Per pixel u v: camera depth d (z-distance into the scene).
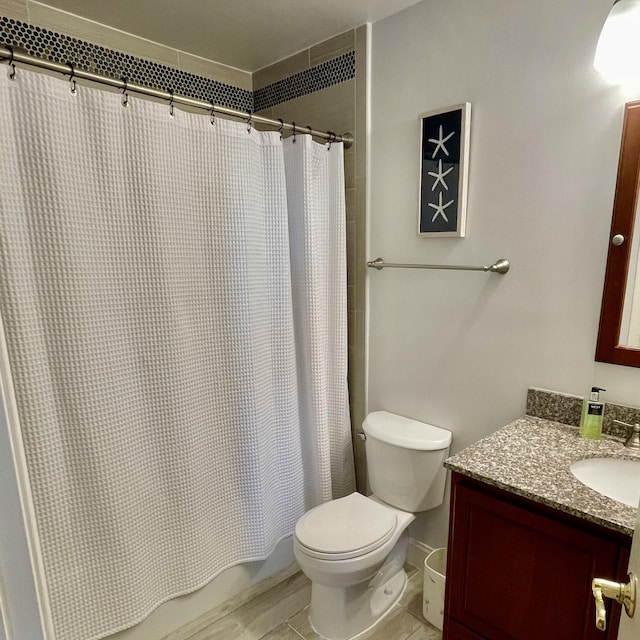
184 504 1.70
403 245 1.92
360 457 2.25
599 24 1.33
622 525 0.98
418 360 1.94
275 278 1.88
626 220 1.33
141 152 1.45
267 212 1.83
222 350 1.74
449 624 1.40
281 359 1.94
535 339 1.58
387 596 1.83
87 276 1.39
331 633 1.69
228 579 1.88
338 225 2.02
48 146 1.28
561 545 1.11
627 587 0.70
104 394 1.46
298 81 2.19
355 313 2.14
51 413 1.37
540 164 1.49
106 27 1.87
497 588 1.26
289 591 1.96
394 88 1.85
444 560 1.87
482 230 1.67
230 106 2.36
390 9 1.77
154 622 1.69
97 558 1.50
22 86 1.23
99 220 1.40
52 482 1.39
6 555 0.57
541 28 1.44
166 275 1.55
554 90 1.44
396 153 1.88
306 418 2.06
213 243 1.66
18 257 1.26
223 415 1.78
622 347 1.39
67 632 1.48
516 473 1.22
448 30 1.66
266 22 1.86
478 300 1.71
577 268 1.46
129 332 1.50
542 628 1.18
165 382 1.60
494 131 1.59
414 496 1.84
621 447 1.35
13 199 1.24
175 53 2.11
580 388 1.50
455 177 1.68
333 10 1.78
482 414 1.76
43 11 1.70
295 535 1.65
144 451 1.59
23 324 1.29
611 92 1.33
